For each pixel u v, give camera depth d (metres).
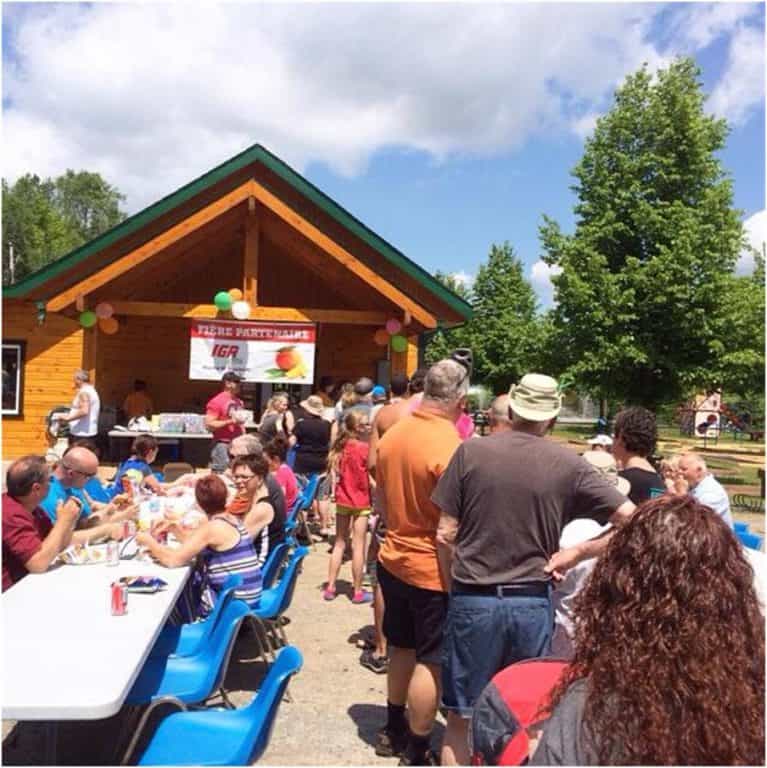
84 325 10.85
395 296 11.10
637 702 1.38
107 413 13.33
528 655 2.93
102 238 12.28
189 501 5.87
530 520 2.95
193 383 14.81
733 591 1.43
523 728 1.87
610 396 19.48
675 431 38.28
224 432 9.25
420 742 3.46
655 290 18.33
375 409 6.20
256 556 4.67
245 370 11.05
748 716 1.37
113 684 2.55
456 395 3.55
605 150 20.12
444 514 3.09
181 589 3.87
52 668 2.68
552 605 3.31
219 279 14.30
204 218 10.65
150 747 2.83
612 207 19.91
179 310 11.10
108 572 4.07
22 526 4.00
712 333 18.12
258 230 11.73
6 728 3.91
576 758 1.43
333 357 14.92
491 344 31.83
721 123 19.72
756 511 12.93
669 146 19.62
